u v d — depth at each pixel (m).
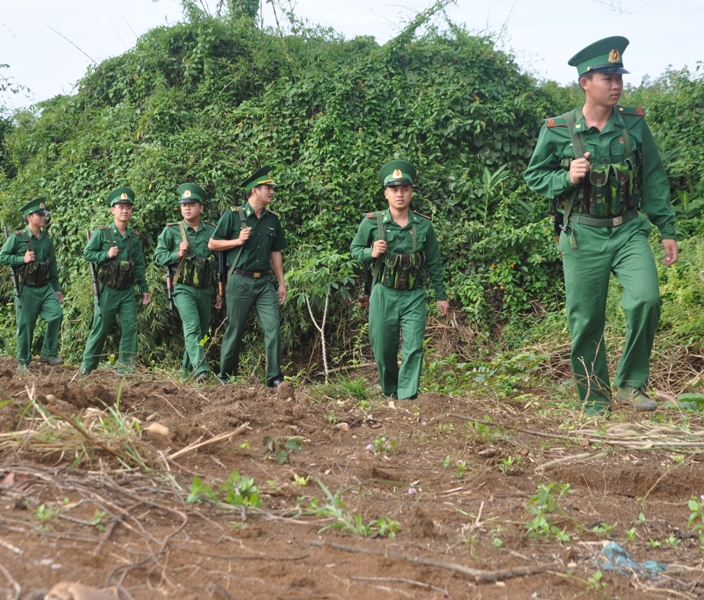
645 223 5.11
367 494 3.30
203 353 8.12
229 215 7.25
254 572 2.24
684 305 7.77
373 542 2.67
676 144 11.48
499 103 12.05
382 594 2.20
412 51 12.39
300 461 3.66
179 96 12.49
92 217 11.58
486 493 3.53
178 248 8.38
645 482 3.83
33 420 3.12
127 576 2.05
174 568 2.16
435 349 9.99
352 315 10.71
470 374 7.40
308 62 12.50
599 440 4.48
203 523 2.59
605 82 4.91
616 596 2.46
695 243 9.59
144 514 2.55
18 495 2.49
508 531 2.98
